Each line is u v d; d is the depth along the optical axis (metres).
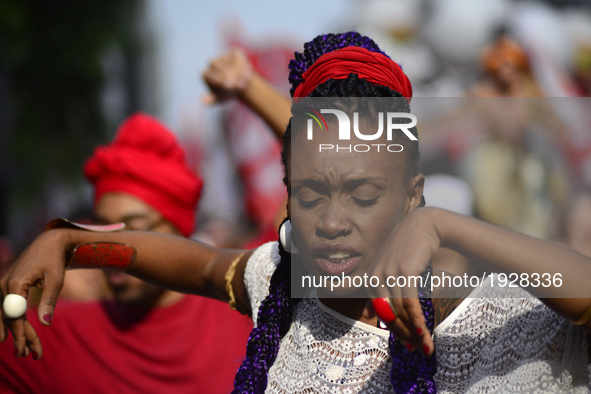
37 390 3.08
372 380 1.66
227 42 3.98
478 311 1.63
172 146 3.54
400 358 1.61
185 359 3.10
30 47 15.08
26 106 15.31
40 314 1.76
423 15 5.05
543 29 4.19
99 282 3.30
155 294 3.15
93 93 16.08
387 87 1.59
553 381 1.61
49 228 2.03
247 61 3.30
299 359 1.76
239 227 7.83
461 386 1.63
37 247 1.90
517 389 1.61
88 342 3.10
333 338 1.72
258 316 1.86
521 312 1.65
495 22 4.12
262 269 2.01
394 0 5.22
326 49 1.76
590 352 1.60
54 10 15.51
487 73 2.98
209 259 2.24
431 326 1.58
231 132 6.60
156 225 3.43
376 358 1.67
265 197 6.41
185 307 3.19
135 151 3.45
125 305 3.15
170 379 3.10
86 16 15.72
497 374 1.62
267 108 3.22
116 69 18.69
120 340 3.11
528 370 1.62
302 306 1.82
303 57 1.81
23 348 1.75
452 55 3.99
